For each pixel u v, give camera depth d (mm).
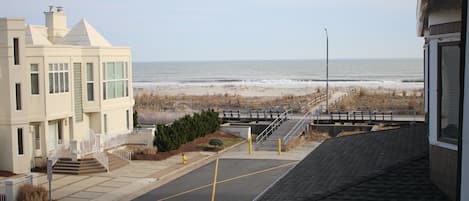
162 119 54750
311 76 187125
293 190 9516
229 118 51531
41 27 41938
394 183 8234
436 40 7691
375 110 54594
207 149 38500
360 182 8570
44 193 23469
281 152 37344
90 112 37219
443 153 7598
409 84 121625
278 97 89375
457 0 7137
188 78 189000
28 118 31562
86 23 40469
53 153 31984
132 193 25938
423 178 8250
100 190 26562
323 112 53438
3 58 30484
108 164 31312
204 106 72250
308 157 12523
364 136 14148
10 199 22703
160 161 34312
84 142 32219
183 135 39312
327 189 8711
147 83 161250
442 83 7664
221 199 24172
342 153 11969
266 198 9531
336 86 117750
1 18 30531
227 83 147875
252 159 34938
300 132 42688
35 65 32406
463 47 5836
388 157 10102
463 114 5867
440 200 7367
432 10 7789
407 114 51812
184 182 28281
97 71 37188
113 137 36750
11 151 30578
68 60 35094
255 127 47438
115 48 39344
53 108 33594
